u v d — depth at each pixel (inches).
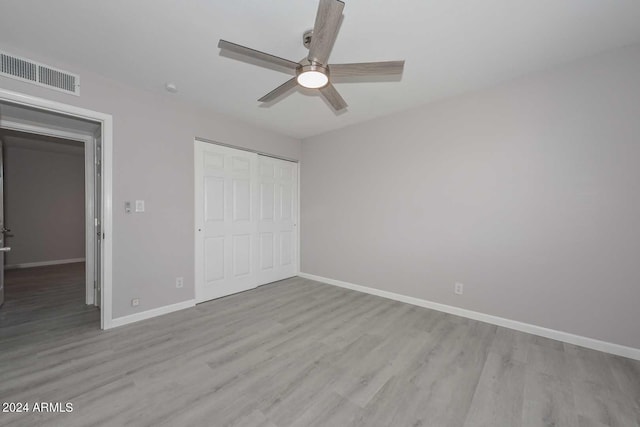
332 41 60.9
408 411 60.1
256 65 89.9
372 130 141.3
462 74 96.4
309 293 144.1
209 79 99.2
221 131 133.5
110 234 99.6
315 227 170.7
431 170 121.0
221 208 136.9
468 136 110.5
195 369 74.6
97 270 121.4
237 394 64.9
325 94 84.3
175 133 116.8
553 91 92.4
